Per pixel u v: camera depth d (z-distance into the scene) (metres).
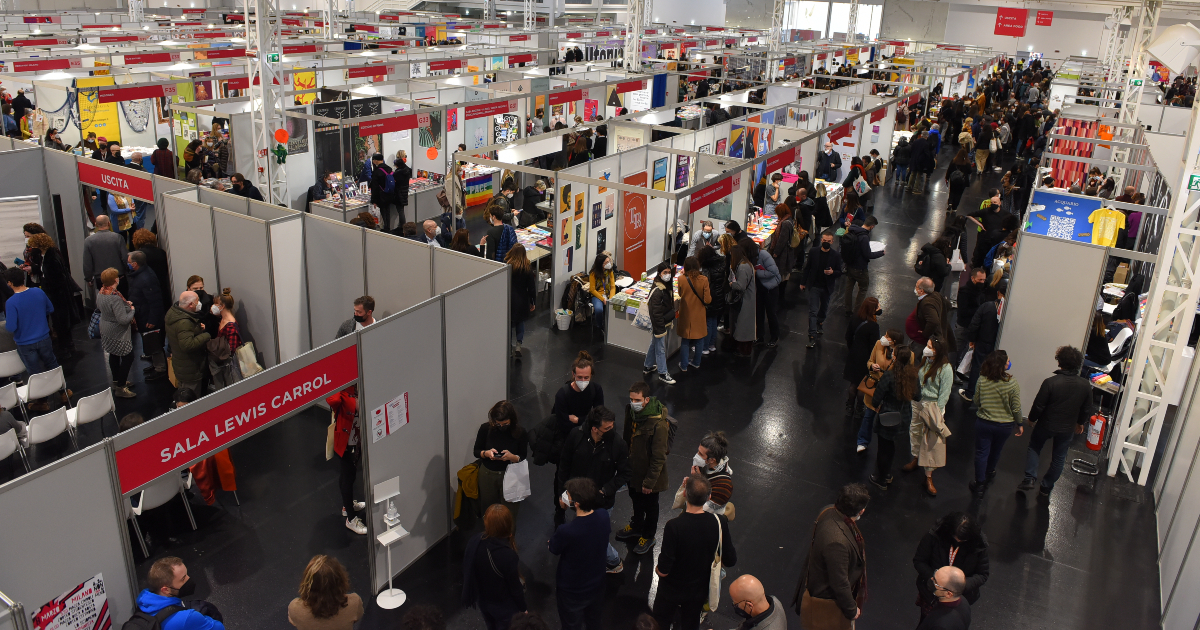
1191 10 25.41
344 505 6.19
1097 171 14.79
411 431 5.58
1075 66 38.06
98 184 9.20
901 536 6.43
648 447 5.72
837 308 11.17
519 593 4.54
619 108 19.11
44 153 9.65
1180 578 5.38
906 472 7.33
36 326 7.70
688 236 11.41
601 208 10.76
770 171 11.57
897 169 18.33
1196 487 5.57
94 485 3.85
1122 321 8.59
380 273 7.29
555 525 6.36
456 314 5.86
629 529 6.14
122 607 4.12
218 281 8.01
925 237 14.52
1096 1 25.08
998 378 6.72
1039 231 10.02
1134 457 7.43
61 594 3.79
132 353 8.04
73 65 17.64
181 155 15.03
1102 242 9.72
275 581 5.65
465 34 30.89
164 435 4.05
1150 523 6.73
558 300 10.20
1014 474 7.38
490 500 5.81
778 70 27.41
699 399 8.54
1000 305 9.22
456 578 5.75
